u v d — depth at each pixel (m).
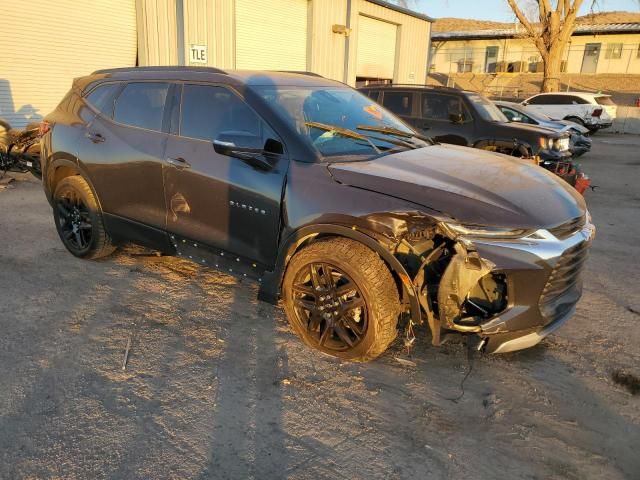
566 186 3.55
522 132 8.57
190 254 4.05
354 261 3.04
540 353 3.52
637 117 24.09
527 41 40.00
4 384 3.00
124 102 4.43
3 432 2.61
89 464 2.42
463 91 9.32
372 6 19.91
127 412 2.79
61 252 5.25
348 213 3.05
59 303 4.07
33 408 2.80
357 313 3.19
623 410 2.93
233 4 14.41
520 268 2.79
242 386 3.05
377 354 3.16
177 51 13.20
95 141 4.50
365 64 20.75
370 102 4.59
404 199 2.96
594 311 4.21
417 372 3.24
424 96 9.55
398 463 2.48
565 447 2.62
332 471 2.41
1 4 10.12
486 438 2.67
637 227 7.02
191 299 4.19
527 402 2.98
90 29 11.70
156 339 3.56
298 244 3.32
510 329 2.92
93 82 4.83
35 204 7.24
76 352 3.37
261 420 2.76
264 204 3.42
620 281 4.91
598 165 13.59
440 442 2.63
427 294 3.03
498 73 40.28
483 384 3.14
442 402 2.96
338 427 2.72
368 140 3.71
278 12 16.22
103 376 3.11
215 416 2.78
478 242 2.79
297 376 3.16
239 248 3.66
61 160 4.82
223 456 2.49
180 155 3.87
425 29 23.77
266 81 3.96
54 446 2.53
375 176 3.12
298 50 17.38
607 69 39.06
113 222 4.54
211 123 3.81
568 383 3.17
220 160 3.64
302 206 3.24
